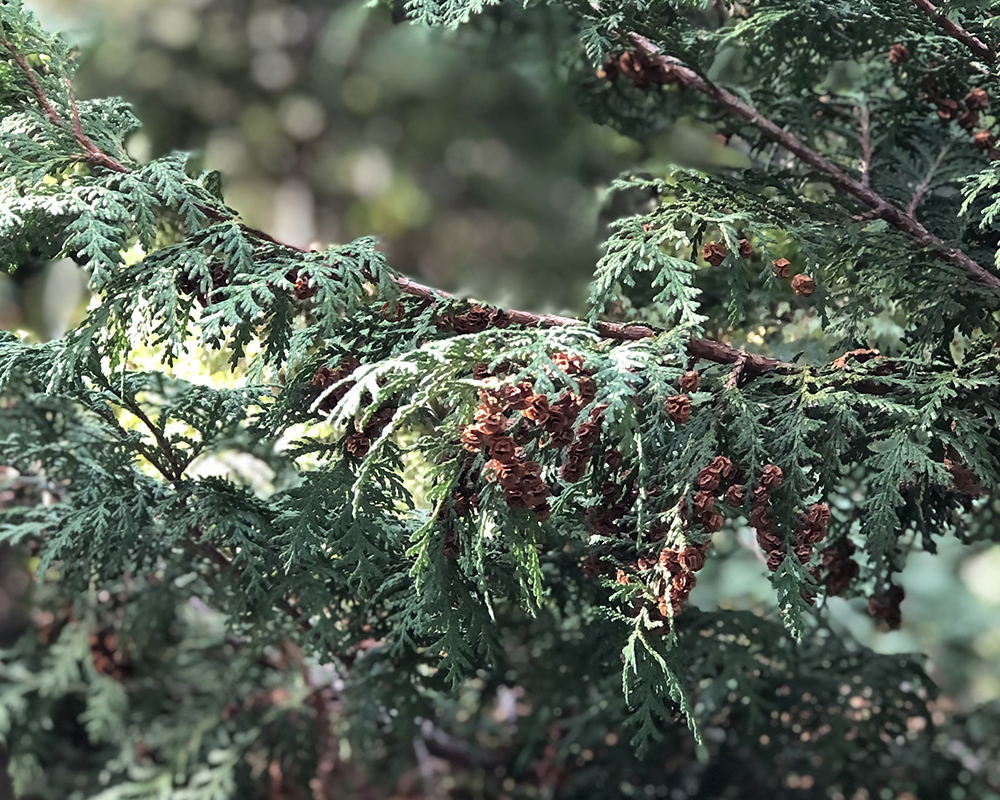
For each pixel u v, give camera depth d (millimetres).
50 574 1476
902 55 1232
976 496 1146
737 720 1377
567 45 1378
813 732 1358
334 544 1123
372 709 1330
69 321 1367
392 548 1188
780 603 1099
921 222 1238
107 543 1230
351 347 1144
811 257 1157
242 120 3232
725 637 1341
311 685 1437
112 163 1150
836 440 1129
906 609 2006
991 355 1138
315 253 1134
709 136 1444
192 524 1191
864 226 1202
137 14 2998
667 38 1218
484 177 3271
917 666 1356
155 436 1203
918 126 1280
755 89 1313
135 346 1229
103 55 2723
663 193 1229
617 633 1254
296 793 1447
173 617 1424
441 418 1171
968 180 1203
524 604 1192
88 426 1307
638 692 1132
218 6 3131
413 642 1230
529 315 1136
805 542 1106
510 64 1495
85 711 1532
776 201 1241
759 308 1264
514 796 1492
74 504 1243
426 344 1089
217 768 1452
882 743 1355
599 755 1426
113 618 1461
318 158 3359
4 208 1102
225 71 3168
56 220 1151
